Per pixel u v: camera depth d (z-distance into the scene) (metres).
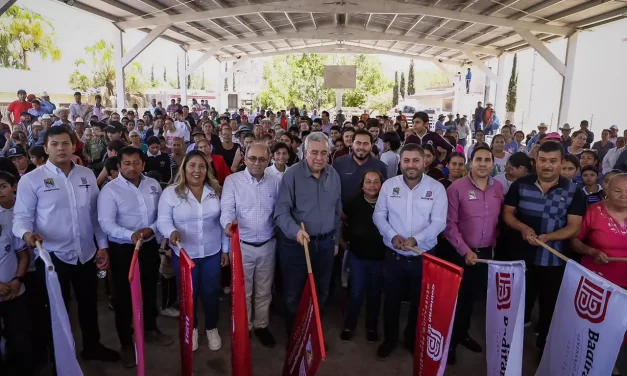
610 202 2.81
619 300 2.08
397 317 3.21
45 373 2.93
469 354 3.32
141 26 13.41
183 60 19.52
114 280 3.03
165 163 5.44
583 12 11.48
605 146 9.09
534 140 9.76
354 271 3.39
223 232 3.24
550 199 2.90
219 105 24.55
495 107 19.50
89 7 12.13
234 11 13.03
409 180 3.00
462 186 3.09
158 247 3.24
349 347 3.39
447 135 7.70
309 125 9.60
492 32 15.92
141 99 31.84
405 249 2.73
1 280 2.54
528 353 3.31
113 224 2.86
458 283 2.21
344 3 12.81
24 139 6.54
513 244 3.17
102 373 2.97
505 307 2.56
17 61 26.84
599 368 2.18
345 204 3.74
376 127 6.28
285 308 3.21
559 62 13.09
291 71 32.38
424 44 18.95
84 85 32.91
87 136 7.56
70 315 3.82
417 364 2.60
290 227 2.92
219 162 4.80
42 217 2.67
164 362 3.12
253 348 3.34
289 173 3.05
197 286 3.23
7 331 2.63
